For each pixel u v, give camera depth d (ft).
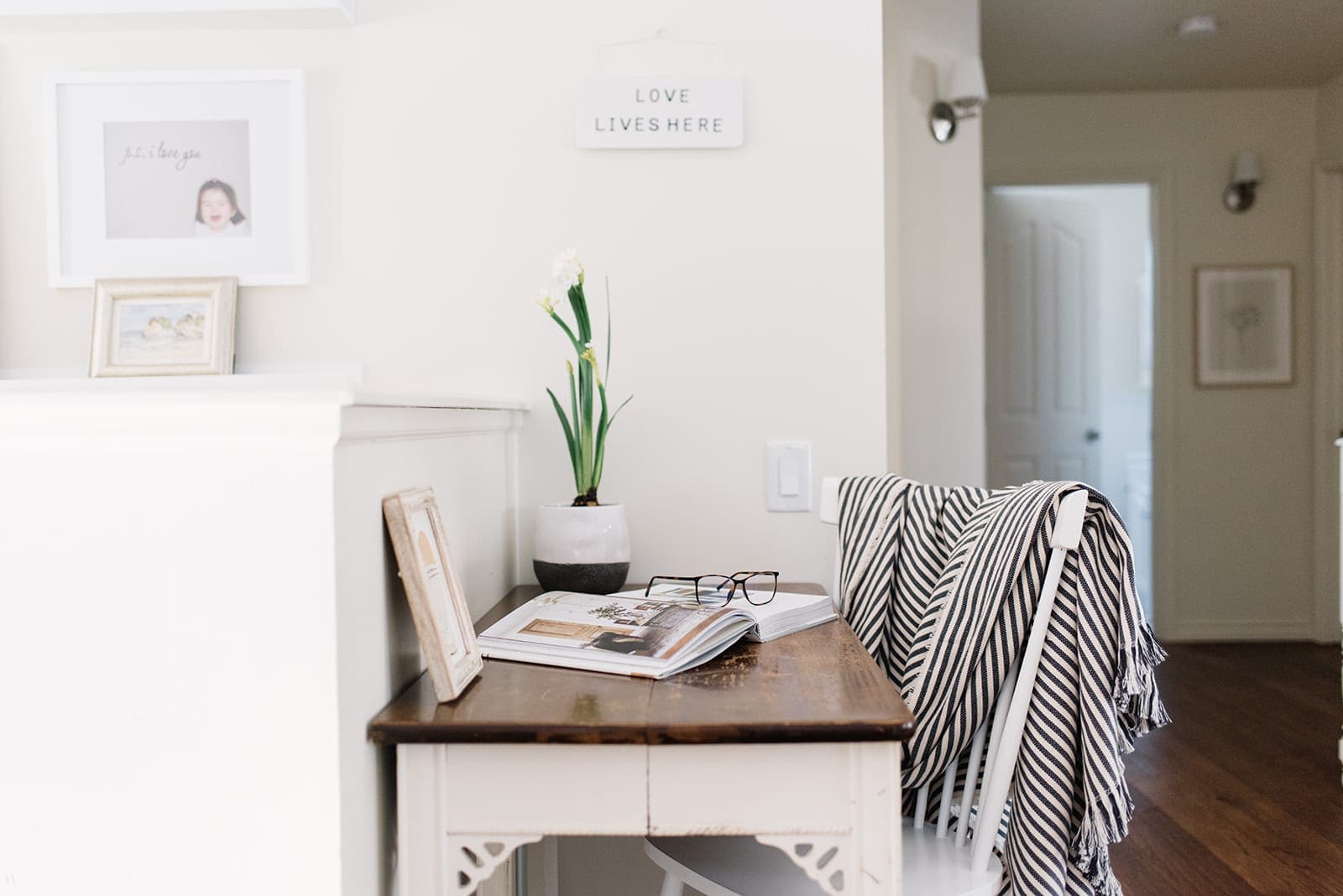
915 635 4.41
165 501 2.79
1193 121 15.02
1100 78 14.28
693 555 5.36
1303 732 10.52
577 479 4.96
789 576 5.35
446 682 3.18
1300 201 14.97
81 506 2.80
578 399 5.27
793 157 5.29
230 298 5.27
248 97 5.28
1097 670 3.84
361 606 2.98
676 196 5.31
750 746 3.03
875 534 4.75
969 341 10.40
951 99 9.66
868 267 5.29
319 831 2.79
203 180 5.29
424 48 5.30
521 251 5.34
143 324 5.26
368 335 5.35
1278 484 15.08
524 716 3.03
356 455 2.93
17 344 5.36
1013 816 4.00
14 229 5.34
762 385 5.33
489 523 4.71
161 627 2.80
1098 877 3.80
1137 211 18.85
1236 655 14.11
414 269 5.34
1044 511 3.90
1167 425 15.12
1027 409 15.19
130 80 5.26
